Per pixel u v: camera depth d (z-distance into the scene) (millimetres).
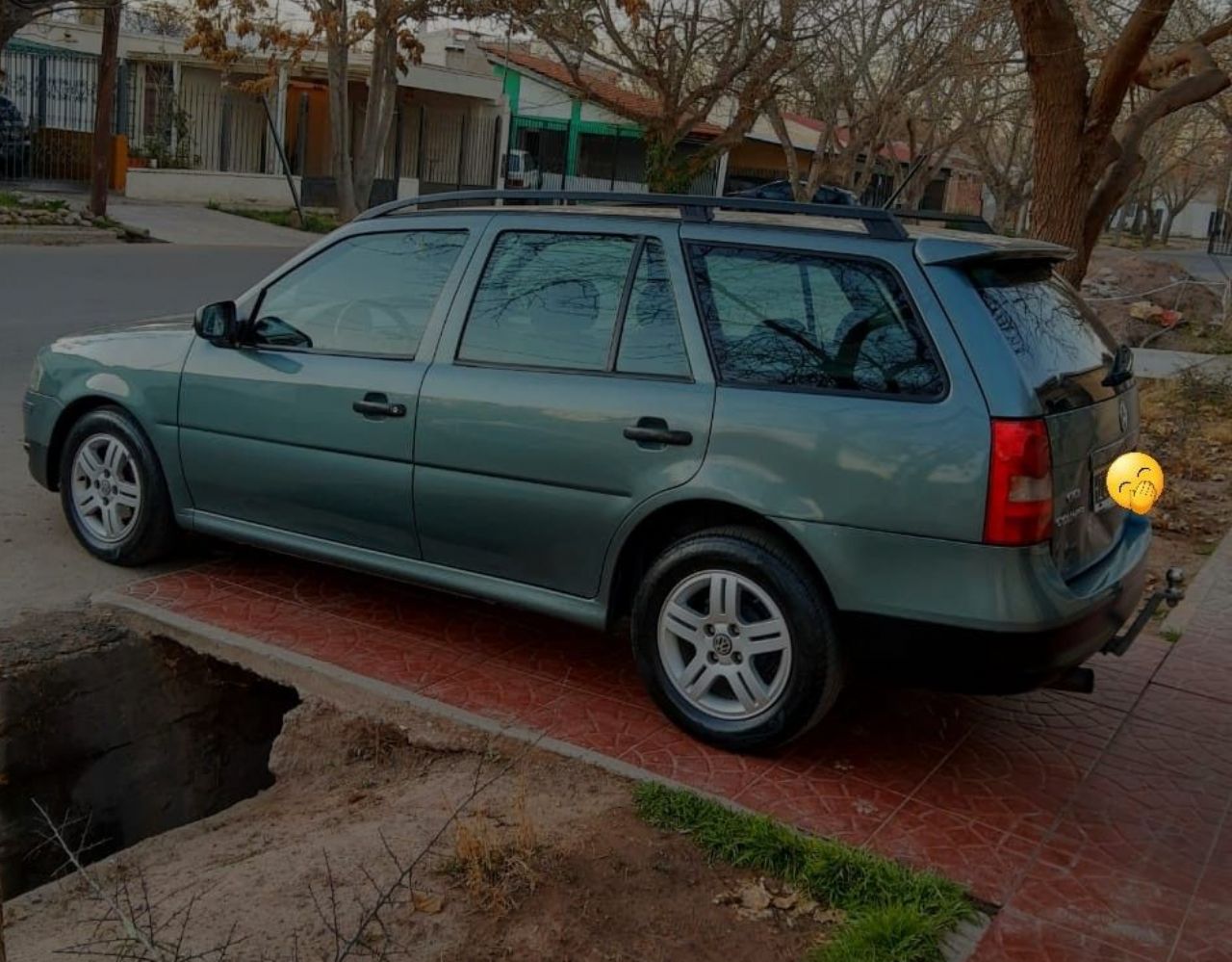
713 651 4426
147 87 31641
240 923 3369
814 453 4160
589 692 4918
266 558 6297
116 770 5258
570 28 19875
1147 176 33125
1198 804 4391
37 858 4977
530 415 4691
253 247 23172
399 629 5441
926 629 4035
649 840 3814
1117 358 4836
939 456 3990
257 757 5758
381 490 5109
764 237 4477
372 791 4430
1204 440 11078
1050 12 9172
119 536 5977
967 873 3795
